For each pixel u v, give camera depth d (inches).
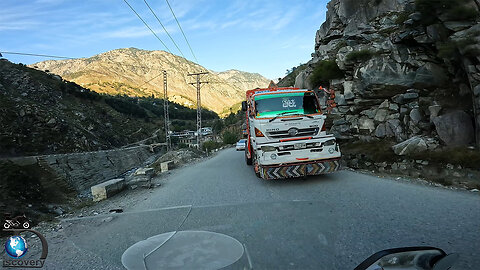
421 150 382.6
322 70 633.6
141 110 6993.1
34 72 4687.5
